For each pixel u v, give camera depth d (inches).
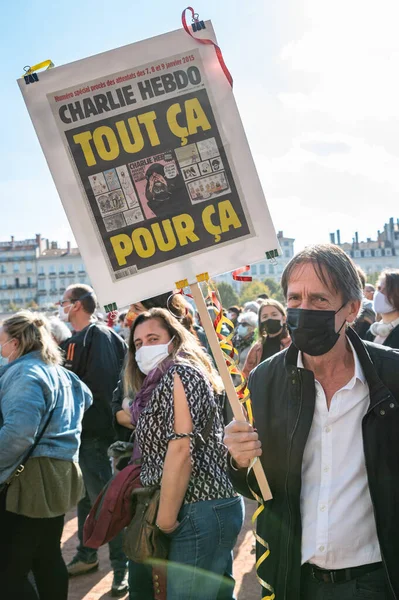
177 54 100.0
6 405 145.3
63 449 150.7
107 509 131.7
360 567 88.0
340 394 91.3
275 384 96.2
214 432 127.3
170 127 100.3
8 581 144.5
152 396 126.0
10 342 156.1
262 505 94.3
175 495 120.0
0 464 140.9
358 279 93.8
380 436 87.6
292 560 89.4
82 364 212.7
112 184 100.6
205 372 129.6
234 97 99.9
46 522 150.9
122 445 168.6
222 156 100.3
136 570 138.3
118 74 100.1
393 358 92.4
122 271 100.5
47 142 100.3
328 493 89.4
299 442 90.3
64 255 5428.2
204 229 100.6
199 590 121.1
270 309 236.8
